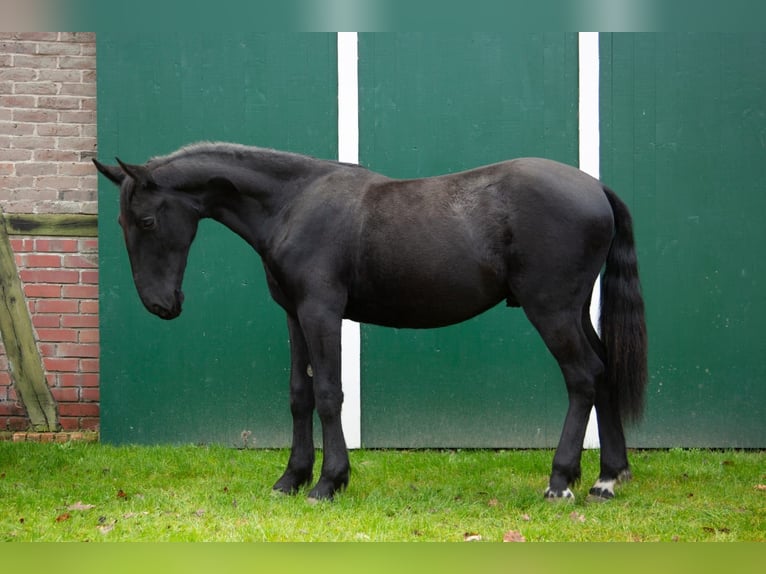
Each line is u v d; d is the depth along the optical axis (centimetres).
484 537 399
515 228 436
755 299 607
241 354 620
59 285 637
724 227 607
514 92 611
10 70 632
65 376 639
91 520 434
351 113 613
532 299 438
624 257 454
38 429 638
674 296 609
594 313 609
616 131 608
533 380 615
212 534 405
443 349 615
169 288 458
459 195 447
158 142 615
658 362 610
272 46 615
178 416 621
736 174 607
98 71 612
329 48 613
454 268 440
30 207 635
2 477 529
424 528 414
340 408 456
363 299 458
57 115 635
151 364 620
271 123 615
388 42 612
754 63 605
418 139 612
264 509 448
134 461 564
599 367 453
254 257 619
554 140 611
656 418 611
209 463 561
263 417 621
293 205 462
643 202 608
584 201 436
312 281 448
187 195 461
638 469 540
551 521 425
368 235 447
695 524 420
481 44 611
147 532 410
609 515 435
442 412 616
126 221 454
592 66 606
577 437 448
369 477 530
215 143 470
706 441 611
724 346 610
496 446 615
